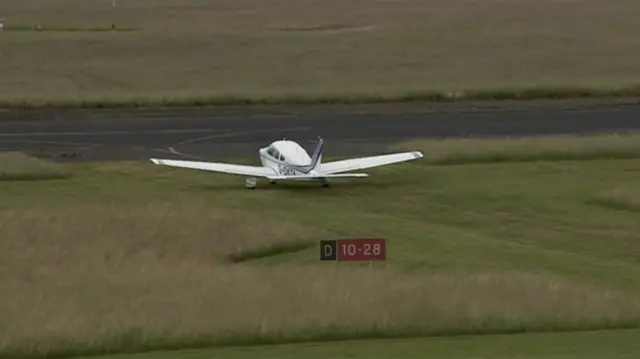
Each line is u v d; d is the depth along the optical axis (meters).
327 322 140.12
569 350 132.62
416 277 166.38
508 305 148.88
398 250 194.00
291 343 135.75
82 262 173.12
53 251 179.62
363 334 138.25
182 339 135.12
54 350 132.00
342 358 129.62
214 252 184.25
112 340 134.12
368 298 150.50
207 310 144.50
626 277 178.75
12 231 191.88
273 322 139.50
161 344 134.25
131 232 193.25
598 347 133.88
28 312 143.12
